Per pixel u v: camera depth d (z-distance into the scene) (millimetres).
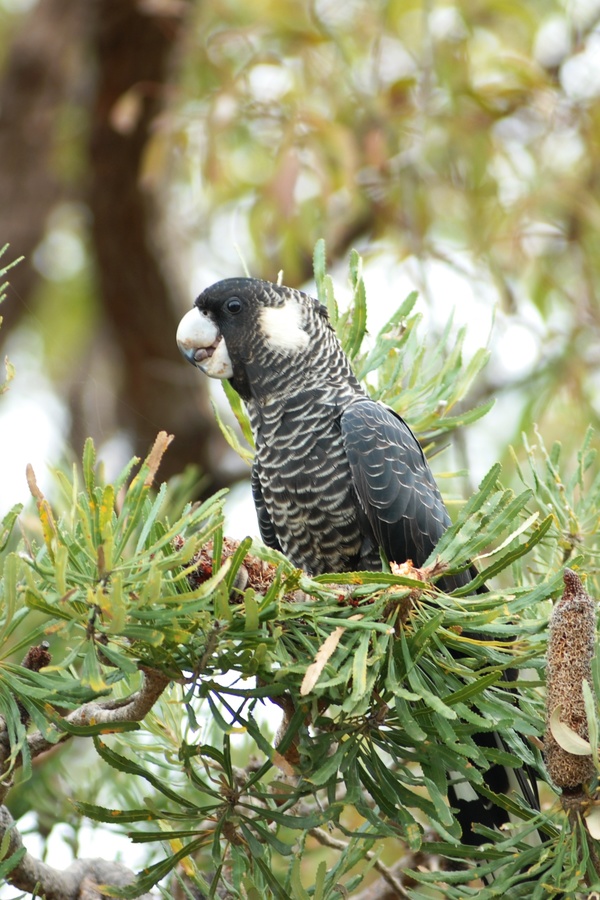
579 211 11773
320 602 5359
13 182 15430
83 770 8586
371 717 5539
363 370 8188
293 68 12367
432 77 12531
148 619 4727
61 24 14875
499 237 11742
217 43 12453
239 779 6156
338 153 11383
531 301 11984
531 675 7582
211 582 4566
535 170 12195
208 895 5750
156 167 12125
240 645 5074
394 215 12656
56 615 4633
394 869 7477
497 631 5297
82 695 5168
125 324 15305
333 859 8734
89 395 13227
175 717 6844
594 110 11961
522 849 5633
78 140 15422
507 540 5230
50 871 6227
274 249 13164
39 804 7945
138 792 7879
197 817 5418
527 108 12477
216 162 11578
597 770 5141
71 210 17672
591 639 5113
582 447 6926
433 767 5371
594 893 5266
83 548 4734
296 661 5492
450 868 7398
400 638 5359
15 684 4984
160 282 15094
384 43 12914
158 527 4996
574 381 10859
